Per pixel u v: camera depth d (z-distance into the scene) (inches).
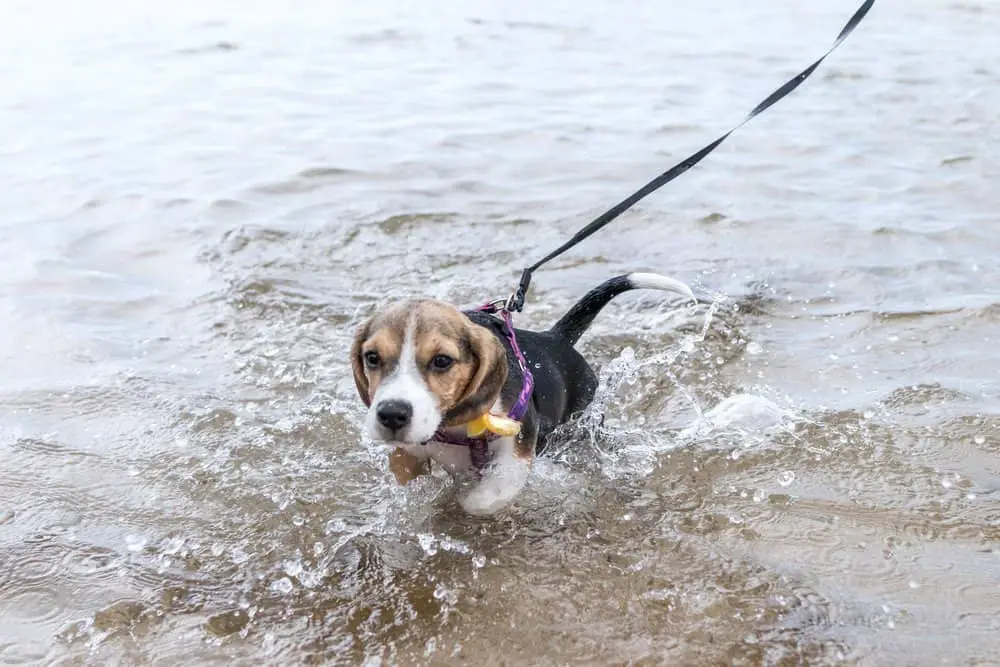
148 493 54.2
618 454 57.1
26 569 49.6
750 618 47.0
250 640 46.5
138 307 70.0
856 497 53.3
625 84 126.5
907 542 50.6
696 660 45.4
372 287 72.9
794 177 93.3
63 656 45.6
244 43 145.8
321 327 68.0
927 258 75.4
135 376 62.6
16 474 55.1
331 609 48.0
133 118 111.0
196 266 75.1
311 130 107.3
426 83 126.6
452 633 46.9
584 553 50.8
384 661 45.7
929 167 95.1
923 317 67.7
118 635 46.5
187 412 59.7
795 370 63.2
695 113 114.1
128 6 171.2
